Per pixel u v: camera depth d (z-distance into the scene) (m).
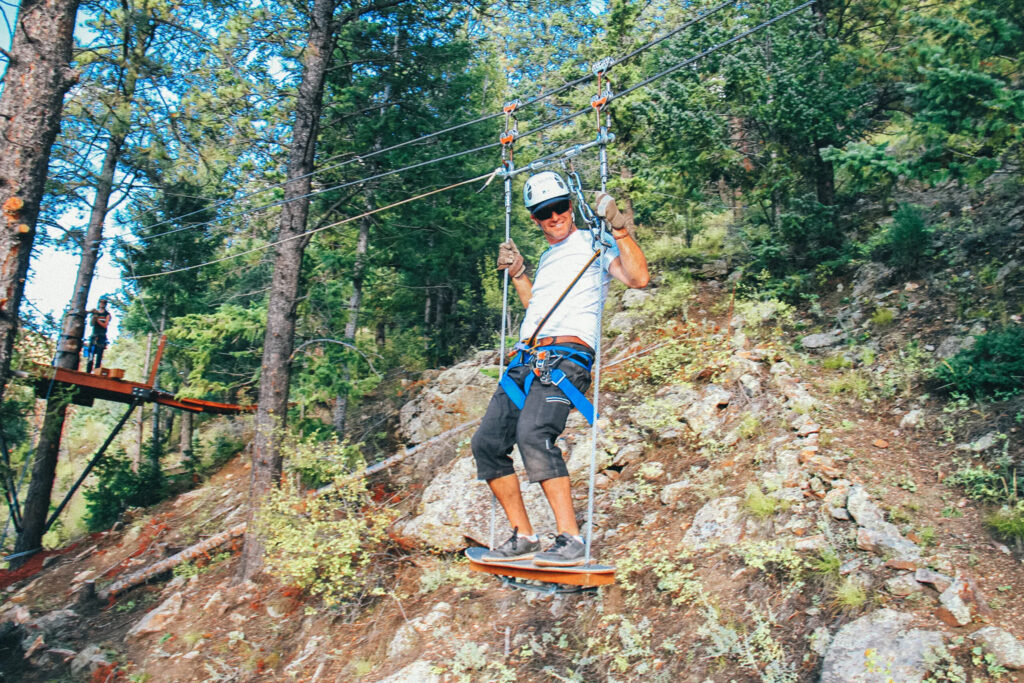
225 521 13.61
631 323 12.03
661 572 6.99
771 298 11.08
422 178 13.91
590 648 6.74
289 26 12.32
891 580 5.95
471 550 3.90
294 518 9.53
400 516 9.86
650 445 9.07
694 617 6.48
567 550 3.47
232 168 14.02
